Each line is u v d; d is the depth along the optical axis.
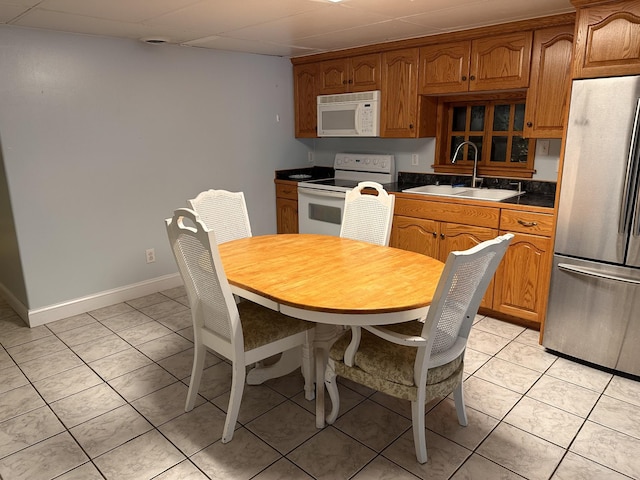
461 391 2.08
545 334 2.80
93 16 2.71
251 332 2.06
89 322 3.34
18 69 2.96
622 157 2.31
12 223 3.13
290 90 4.68
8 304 3.67
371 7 2.66
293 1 2.50
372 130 4.02
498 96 3.61
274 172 4.71
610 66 2.28
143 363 2.75
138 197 3.69
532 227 2.96
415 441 1.89
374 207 2.84
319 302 1.81
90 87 3.29
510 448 2.00
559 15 2.86
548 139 3.39
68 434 2.11
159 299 3.78
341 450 1.99
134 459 1.94
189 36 3.37
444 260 3.46
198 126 3.98
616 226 2.40
